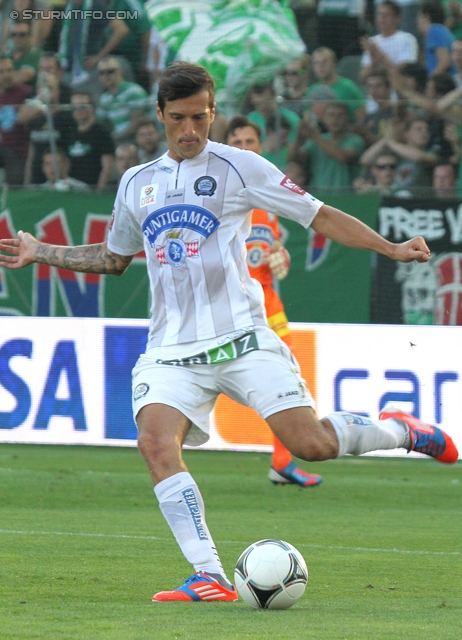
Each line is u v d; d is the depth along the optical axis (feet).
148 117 138.72
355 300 120.26
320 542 69.51
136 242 50.34
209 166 46.85
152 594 48.55
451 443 50.31
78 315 125.80
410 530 76.02
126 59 151.33
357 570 58.18
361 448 47.57
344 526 77.82
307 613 42.91
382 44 149.38
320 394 113.39
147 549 64.75
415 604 46.75
